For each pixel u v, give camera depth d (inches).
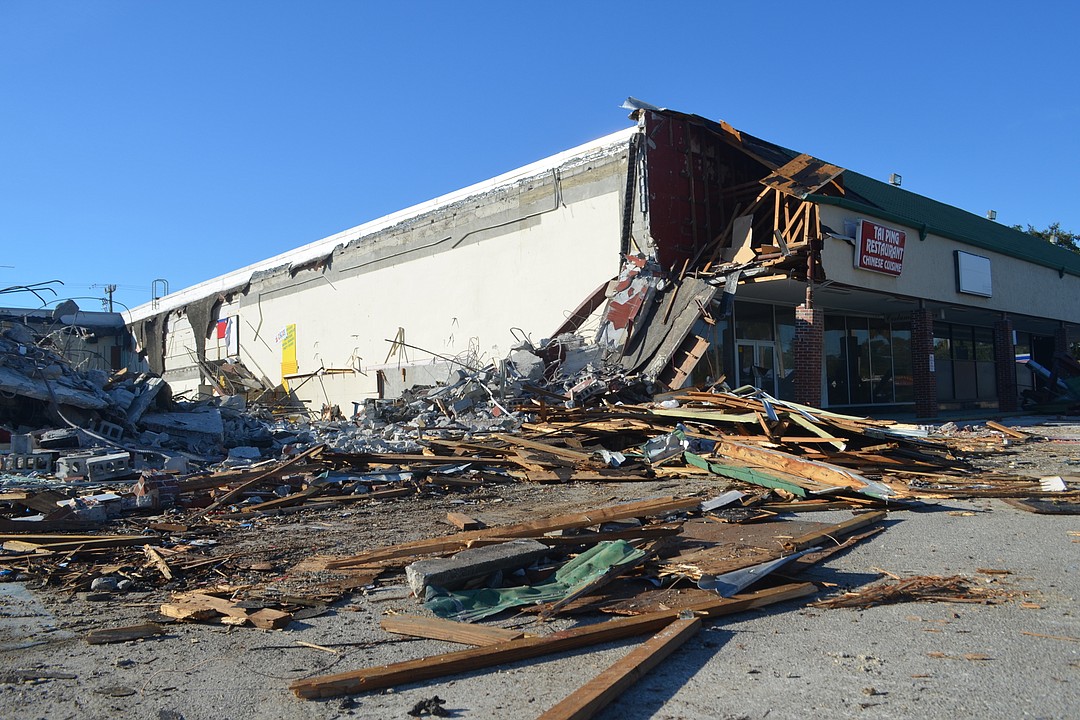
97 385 598.2
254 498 381.7
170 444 569.6
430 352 975.0
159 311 1611.7
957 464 423.8
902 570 225.1
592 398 666.8
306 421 863.1
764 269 685.3
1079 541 258.4
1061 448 548.1
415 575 199.0
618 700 139.3
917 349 878.4
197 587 226.5
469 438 552.4
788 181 716.0
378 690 147.6
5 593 223.0
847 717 130.5
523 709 136.8
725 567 214.2
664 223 761.6
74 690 149.8
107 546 275.9
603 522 259.4
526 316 877.8
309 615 195.8
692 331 699.4
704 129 807.7
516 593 199.9
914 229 839.7
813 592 203.5
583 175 820.6
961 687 141.6
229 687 150.5
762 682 146.3
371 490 404.2
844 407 954.1
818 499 334.3
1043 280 1101.1
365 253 1125.1
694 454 441.4
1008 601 193.6
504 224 910.4
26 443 513.7
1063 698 135.4
